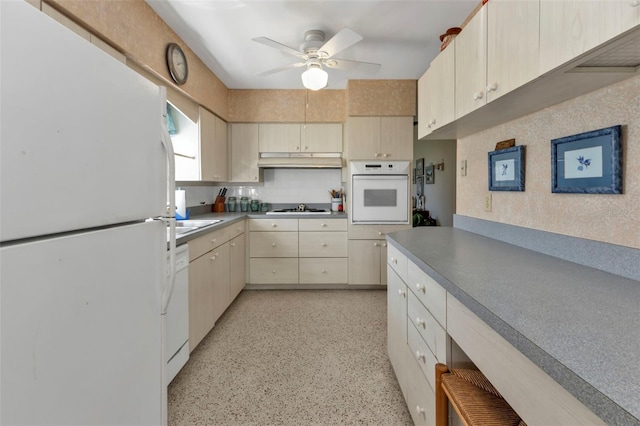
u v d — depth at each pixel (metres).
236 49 2.72
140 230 0.96
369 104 3.54
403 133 3.56
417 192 6.34
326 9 2.13
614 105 1.07
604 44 0.78
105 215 0.79
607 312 0.74
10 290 0.55
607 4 0.76
